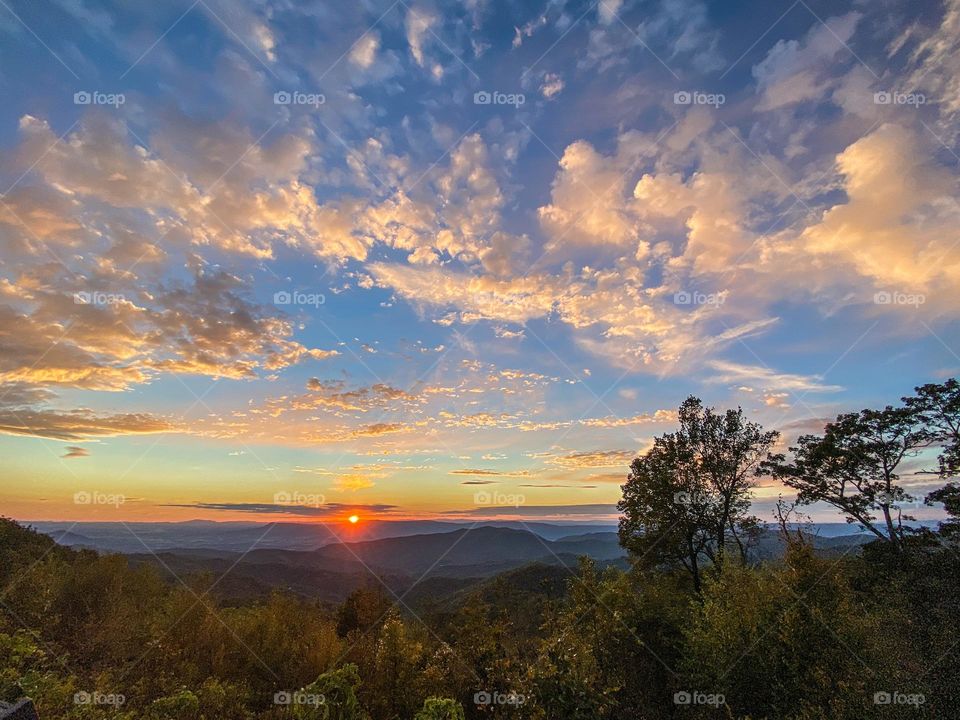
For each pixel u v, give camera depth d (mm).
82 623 9969
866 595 10516
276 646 9969
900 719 5918
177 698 6707
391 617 8617
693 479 18906
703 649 8805
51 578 10422
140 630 9375
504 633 8898
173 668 8516
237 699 7949
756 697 7898
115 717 6348
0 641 7398
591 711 6242
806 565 8672
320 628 10680
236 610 11656
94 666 8414
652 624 11172
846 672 7047
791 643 7578
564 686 6328
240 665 9570
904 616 7570
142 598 11773
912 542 18234
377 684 7859
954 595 7641
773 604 8469
